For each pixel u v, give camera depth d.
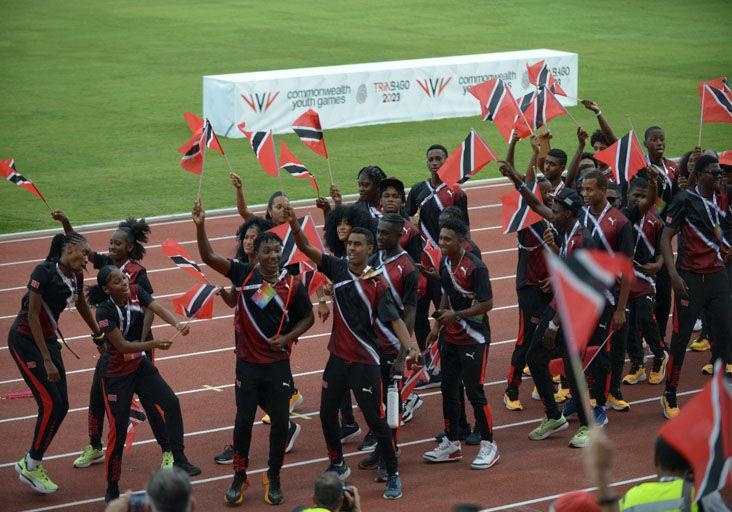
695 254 13.88
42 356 12.03
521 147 33.38
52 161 31.00
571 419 14.21
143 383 12.18
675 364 13.98
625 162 15.20
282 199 14.30
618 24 55.34
